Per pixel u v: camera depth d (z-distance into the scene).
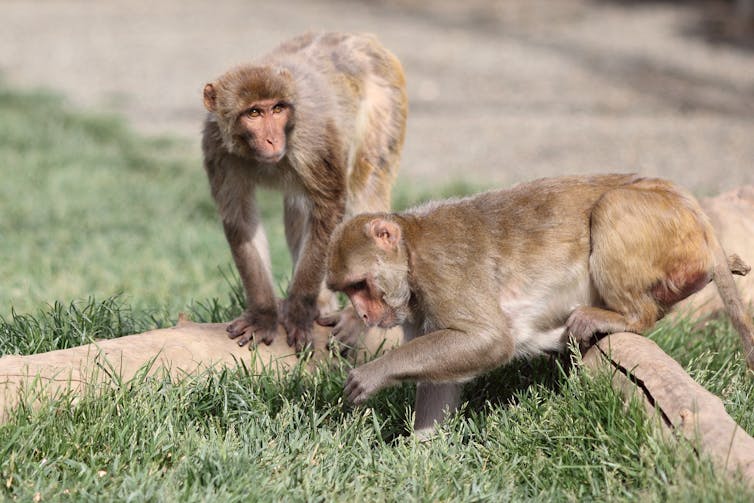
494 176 23.55
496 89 35.78
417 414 9.30
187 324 10.50
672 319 11.27
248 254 10.88
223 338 10.30
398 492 7.92
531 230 9.20
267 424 8.85
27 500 7.44
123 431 8.27
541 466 8.20
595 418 8.36
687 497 6.99
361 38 12.36
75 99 35.00
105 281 14.77
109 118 30.14
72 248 16.83
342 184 11.03
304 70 11.18
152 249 16.88
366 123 12.14
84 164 24.52
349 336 10.60
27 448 7.97
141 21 56.78
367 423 9.39
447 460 8.41
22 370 8.59
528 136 28.48
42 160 24.50
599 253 8.98
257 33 50.72
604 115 31.20
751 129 28.59
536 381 9.64
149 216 19.73
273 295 10.78
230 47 46.75
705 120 30.03
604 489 7.74
